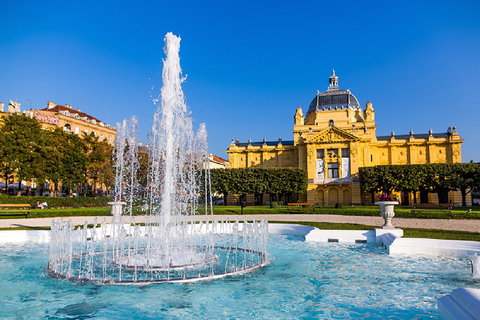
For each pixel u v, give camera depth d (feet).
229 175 198.49
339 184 216.54
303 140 231.50
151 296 29.76
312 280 34.88
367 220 103.14
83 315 25.23
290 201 229.66
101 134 277.03
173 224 54.29
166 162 51.37
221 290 31.50
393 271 38.34
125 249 53.01
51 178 169.37
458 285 32.58
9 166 162.40
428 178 180.04
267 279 35.29
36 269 39.58
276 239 66.03
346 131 222.69
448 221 97.66
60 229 46.11
